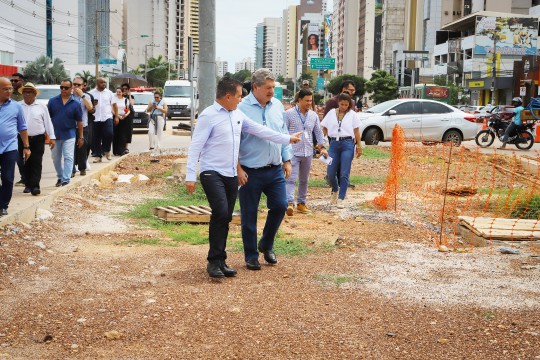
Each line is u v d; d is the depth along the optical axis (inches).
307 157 402.0
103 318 199.3
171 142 1000.2
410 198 477.4
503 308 211.5
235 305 213.6
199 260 281.6
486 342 182.5
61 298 219.3
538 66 2682.1
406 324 197.2
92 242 316.8
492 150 943.7
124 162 684.1
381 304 216.1
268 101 268.4
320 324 196.2
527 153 908.0
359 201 459.8
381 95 5029.5
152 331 189.2
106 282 241.3
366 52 7652.6
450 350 177.3
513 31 3705.7
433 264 271.4
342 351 176.1
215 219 249.1
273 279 248.8
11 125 331.6
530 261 276.2
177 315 202.7
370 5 7445.9
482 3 4803.2
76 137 507.8
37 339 182.4
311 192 518.3
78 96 513.7
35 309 207.0
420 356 173.3
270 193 267.7
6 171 326.0
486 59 3708.2
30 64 3595.0
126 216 392.8
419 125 971.9
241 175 256.8
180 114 1678.2
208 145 251.0
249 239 265.6
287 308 211.2
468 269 262.7
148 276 252.1
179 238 332.2
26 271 253.6
